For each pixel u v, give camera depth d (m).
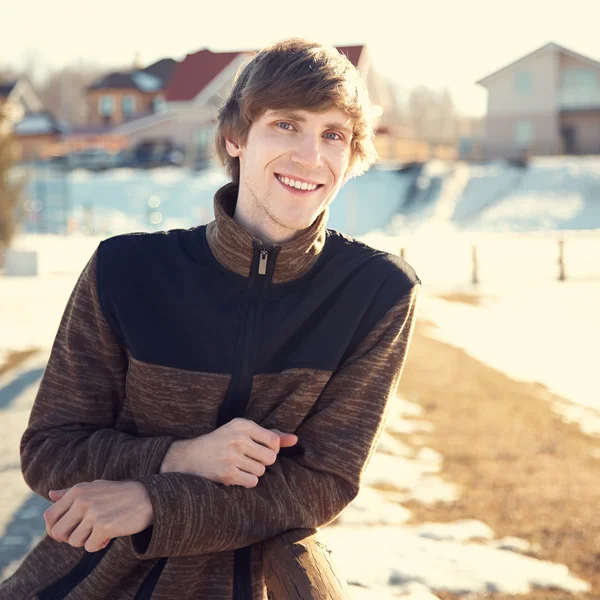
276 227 1.79
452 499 5.50
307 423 1.76
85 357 1.81
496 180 40.31
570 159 44.75
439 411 7.93
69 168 48.22
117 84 68.56
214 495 1.56
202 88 54.25
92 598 1.67
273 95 1.67
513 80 54.56
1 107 21.27
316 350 1.75
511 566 4.40
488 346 11.40
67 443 1.75
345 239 1.90
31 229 34.31
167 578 1.63
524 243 26.50
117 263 1.79
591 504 5.40
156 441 1.66
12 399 7.45
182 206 39.53
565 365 10.36
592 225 35.94
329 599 1.38
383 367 1.79
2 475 5.38
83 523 1.53
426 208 37.50
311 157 1.69
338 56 1.75
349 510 5.25
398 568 4.34
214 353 1.74
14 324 11.91
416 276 1.87
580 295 16.28
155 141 54.97
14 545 4.28
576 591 4.12
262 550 1.69
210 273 1.79
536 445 6.84
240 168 1.83
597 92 54.25
